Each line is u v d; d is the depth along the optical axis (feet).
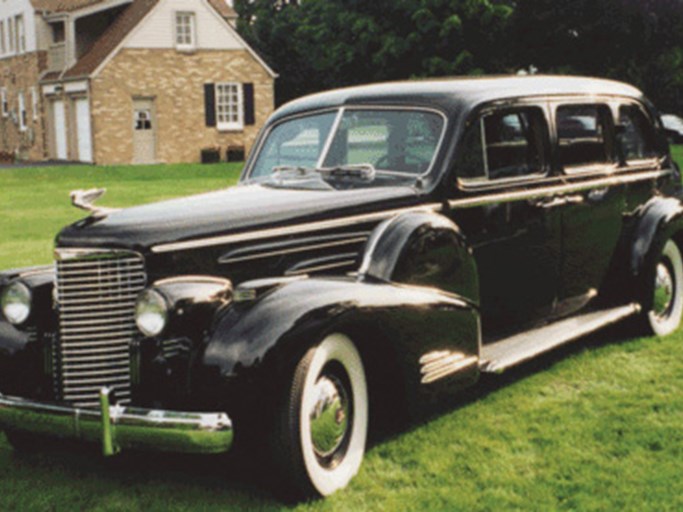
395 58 133.18
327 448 12.94
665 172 21.62
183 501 12.91
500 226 16.83
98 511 12.68
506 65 132.46
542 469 13.56
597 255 19.43
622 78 127.75
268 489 12.65
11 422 13.10
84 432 12.48
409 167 16.20
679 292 21.56
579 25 120.26
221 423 11.69
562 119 18.40
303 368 12.19
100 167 102.63
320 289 12.75
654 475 13.19
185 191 69.10
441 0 127.65
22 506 12.91
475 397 17.10
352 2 135.85
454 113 16.16
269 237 13.89
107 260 12.94
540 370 18.74
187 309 12.21
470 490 12.89
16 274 14.02
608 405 16.37
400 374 13.73
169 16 112.27
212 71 115.85
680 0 118.01
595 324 18.79
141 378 12.42
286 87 162.50
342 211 14.70
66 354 13.03
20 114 132.46
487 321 17.10
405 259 14.07
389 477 13.43
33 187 76.59
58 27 123.65
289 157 17.56
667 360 19.19
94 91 109.09
